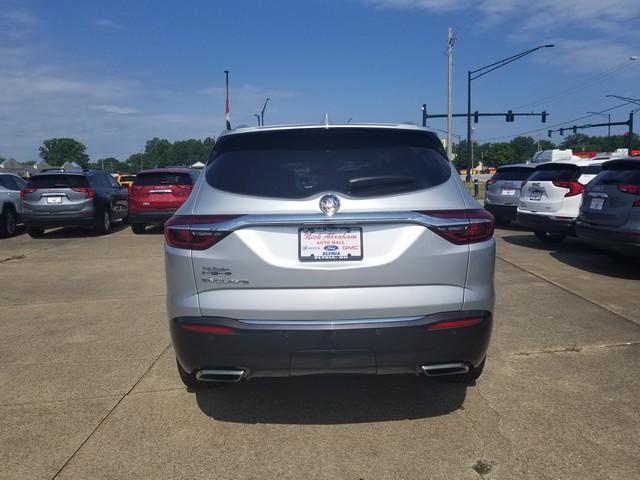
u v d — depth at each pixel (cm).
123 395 377
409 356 285
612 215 712
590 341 463
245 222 282
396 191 293
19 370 424
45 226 1257
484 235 296
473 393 369
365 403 359
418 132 328
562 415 336
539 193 970
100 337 502
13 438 321
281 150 314
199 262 288
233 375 294
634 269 770
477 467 284
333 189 292
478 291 295
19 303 636
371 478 277
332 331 280
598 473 276
